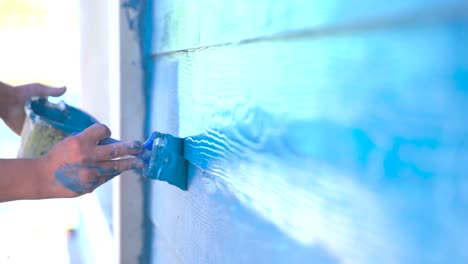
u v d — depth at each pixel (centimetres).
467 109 45
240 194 97
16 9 694
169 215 154
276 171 81
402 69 52
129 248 186
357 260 61
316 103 69
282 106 78
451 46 46
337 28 62
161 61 156
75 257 318
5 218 387
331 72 65
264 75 84
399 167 53
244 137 93
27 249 329
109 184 326
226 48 100
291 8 72
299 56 72
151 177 131
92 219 365
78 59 442
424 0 48
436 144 48
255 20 84
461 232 46
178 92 138
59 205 415
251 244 93
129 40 174
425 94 49
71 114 147
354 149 61
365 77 58
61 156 109
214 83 108
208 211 117
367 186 58
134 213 184
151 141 130
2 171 108
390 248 55
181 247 142
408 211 52
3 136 526
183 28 127
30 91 162
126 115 177
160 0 152
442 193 48
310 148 71
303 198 73
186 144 131
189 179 132
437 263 49
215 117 108
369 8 55
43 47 694
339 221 65
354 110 60
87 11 386
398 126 53
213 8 105
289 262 79
